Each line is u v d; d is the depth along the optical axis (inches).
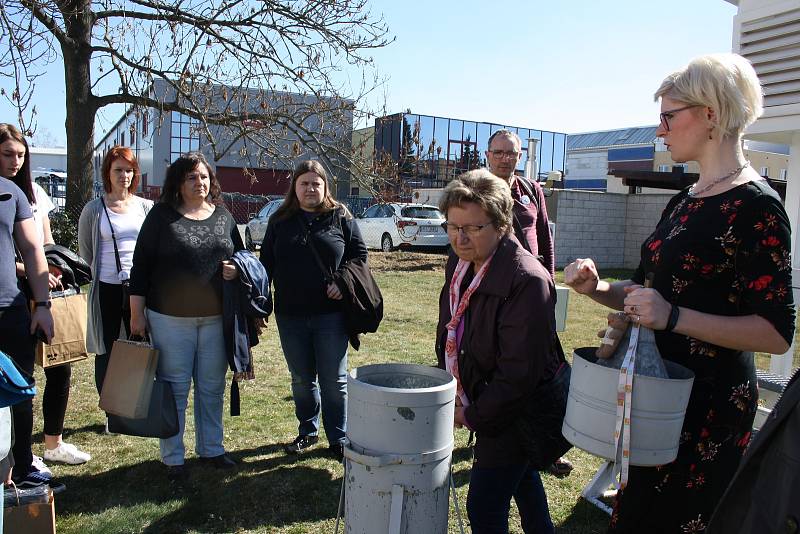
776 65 130.6
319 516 122.6
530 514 94.3
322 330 144.9
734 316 66.4
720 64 65.8
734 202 65.4
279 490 132.0
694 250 67.6
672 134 69.8
